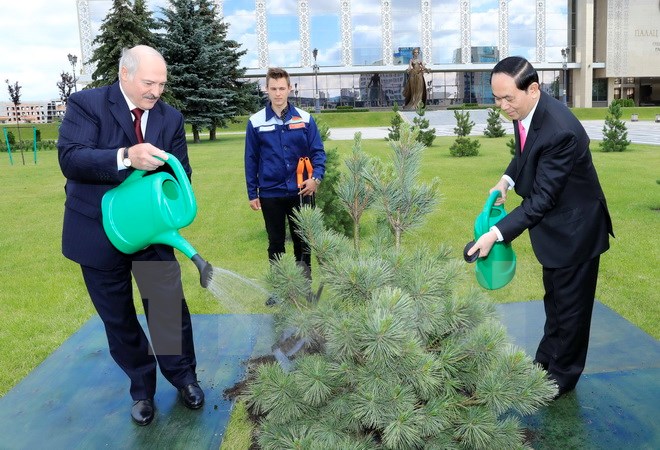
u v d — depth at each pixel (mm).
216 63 30969
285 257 2361
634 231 7141
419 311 1944
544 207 2570
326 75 52344
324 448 1800
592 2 49938
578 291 2828
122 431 2816
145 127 2682
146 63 2428
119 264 2705
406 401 1784
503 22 51125
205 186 12609
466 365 2027
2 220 9680
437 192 2271
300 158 4543
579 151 2656
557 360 2953
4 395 3195
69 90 41688
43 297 5438
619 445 2568
